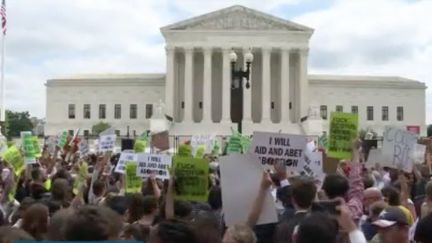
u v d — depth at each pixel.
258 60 158.88
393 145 23.94
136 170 22.61
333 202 12.96
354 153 17.73
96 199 20.69
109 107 166.00
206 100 152.00
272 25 152.62
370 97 166.88
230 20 152.75
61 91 167.75
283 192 16.34
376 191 17.34
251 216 12.44
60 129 167.12
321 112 165.50
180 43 152.25
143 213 15.87
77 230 8.05
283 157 17.08
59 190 17.23
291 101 158.12
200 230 9.19
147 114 164.62
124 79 164.75
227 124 149.12
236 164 13.23
